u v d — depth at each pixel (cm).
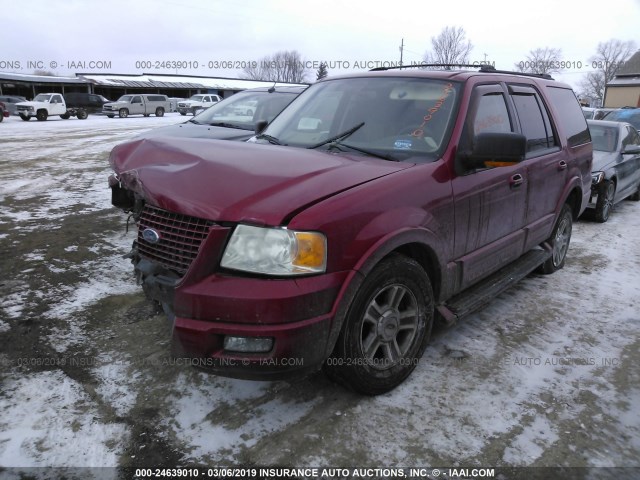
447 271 314
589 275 508
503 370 322
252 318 230
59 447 242
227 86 5859
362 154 320
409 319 298
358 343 266
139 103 3591
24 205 716
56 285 428
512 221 385
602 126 860
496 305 426
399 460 242
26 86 4278
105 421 261
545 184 428
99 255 507
